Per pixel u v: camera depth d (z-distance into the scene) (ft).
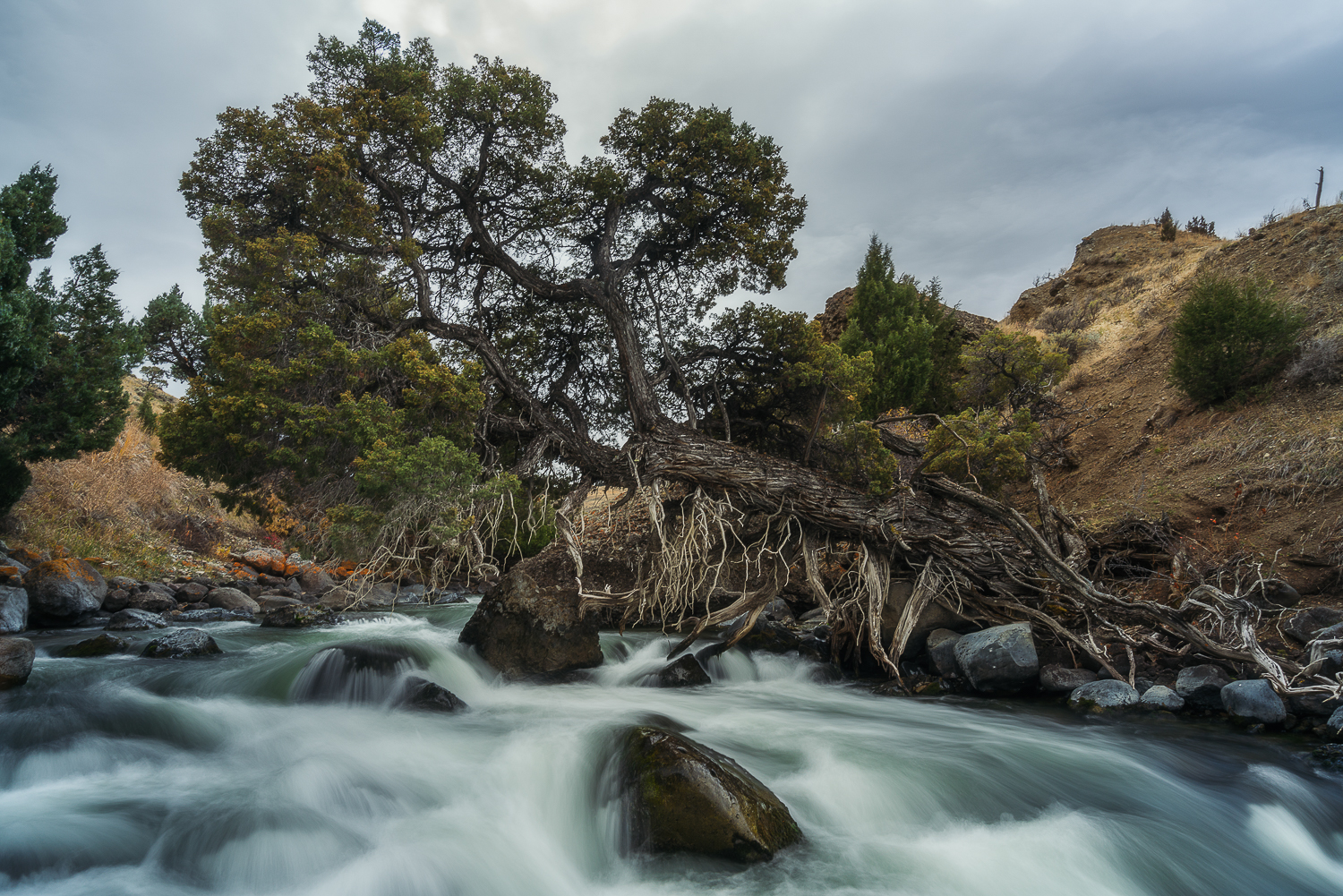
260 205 34.96
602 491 44.45
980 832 17.79
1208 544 36.37
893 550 34.73
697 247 43.60
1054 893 15.31
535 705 27.71
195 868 15.02
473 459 31.42
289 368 29.55
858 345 61.62
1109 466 49.55
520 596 33.68
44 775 19.33
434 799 18.63
